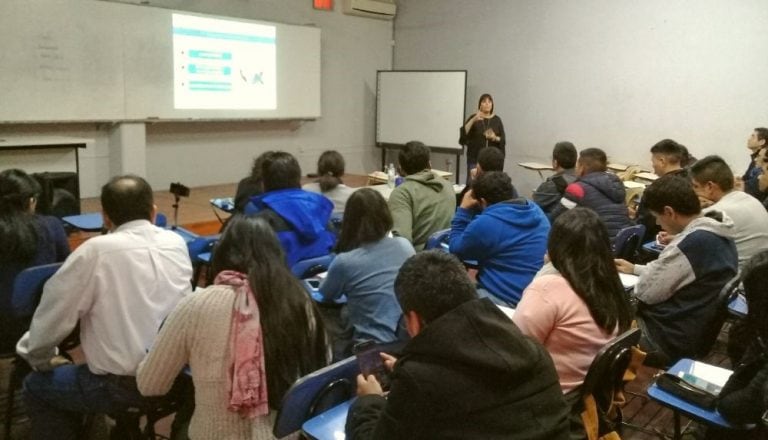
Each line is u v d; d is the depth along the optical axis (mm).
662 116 7016
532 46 7977
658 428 2719
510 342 1156
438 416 1114
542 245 2713
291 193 2924
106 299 1839
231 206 4293
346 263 2271
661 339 2408
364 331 2252
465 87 8297
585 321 1739
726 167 3201
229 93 7625
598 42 7391
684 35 6738
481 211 3139
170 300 1939
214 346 1545
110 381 1864
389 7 9250
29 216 2398
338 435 1491
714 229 2348
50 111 6164
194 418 1591
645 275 2447
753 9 6250
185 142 7566
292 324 1579
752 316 1679
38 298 2182
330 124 9039
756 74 6316
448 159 8898
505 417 1122
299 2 8312
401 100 8914
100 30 6406
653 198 2494
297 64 8266
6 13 5770
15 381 2371
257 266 1588
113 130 6805
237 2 7668
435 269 1228
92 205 6414
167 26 6945
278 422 1504
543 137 8055
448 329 1155
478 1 8422
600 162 4043
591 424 1654
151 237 1941
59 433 1997
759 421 1686
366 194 2318
